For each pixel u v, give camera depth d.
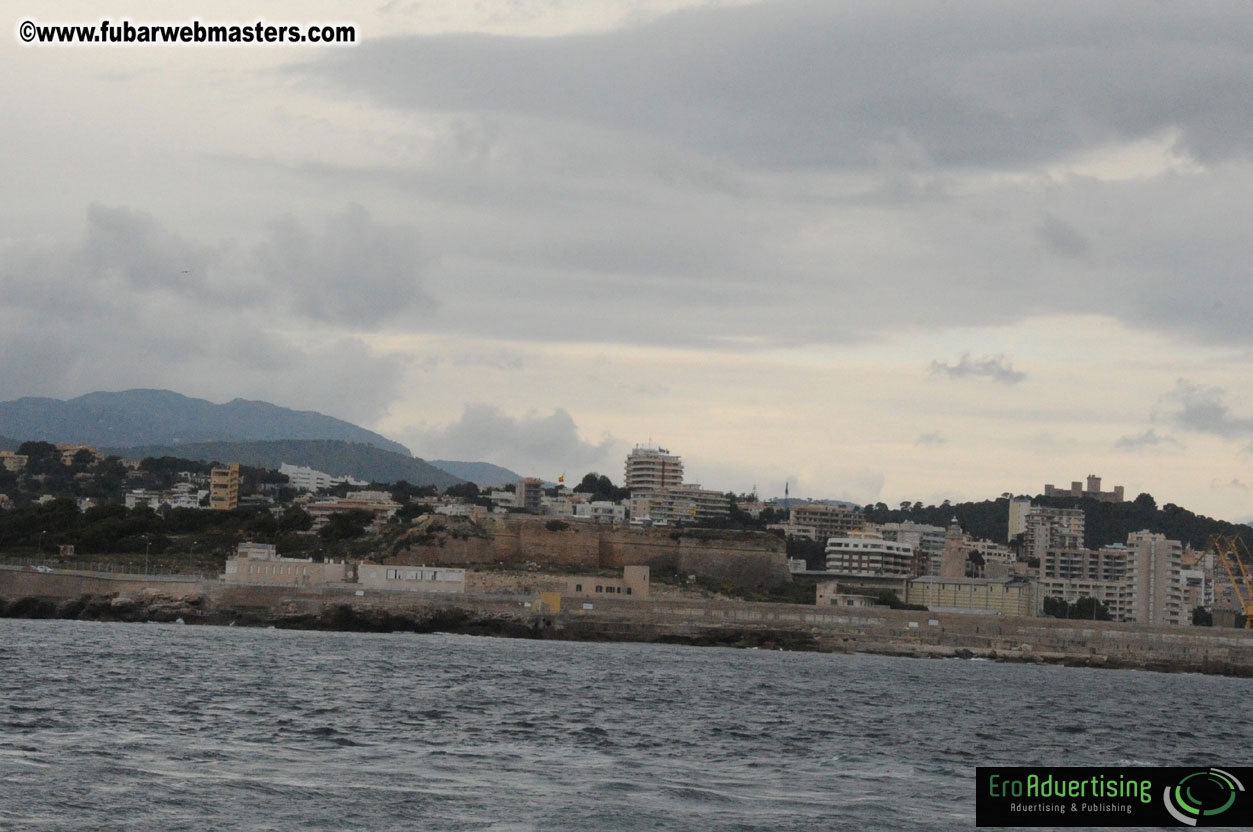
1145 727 158.50
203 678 152.38
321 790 84.56
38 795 79.25
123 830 73.44
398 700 138.88
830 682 197.50
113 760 91.25
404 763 96.88
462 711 131.75
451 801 83.12
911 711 158.50
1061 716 165.62
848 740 125.00
